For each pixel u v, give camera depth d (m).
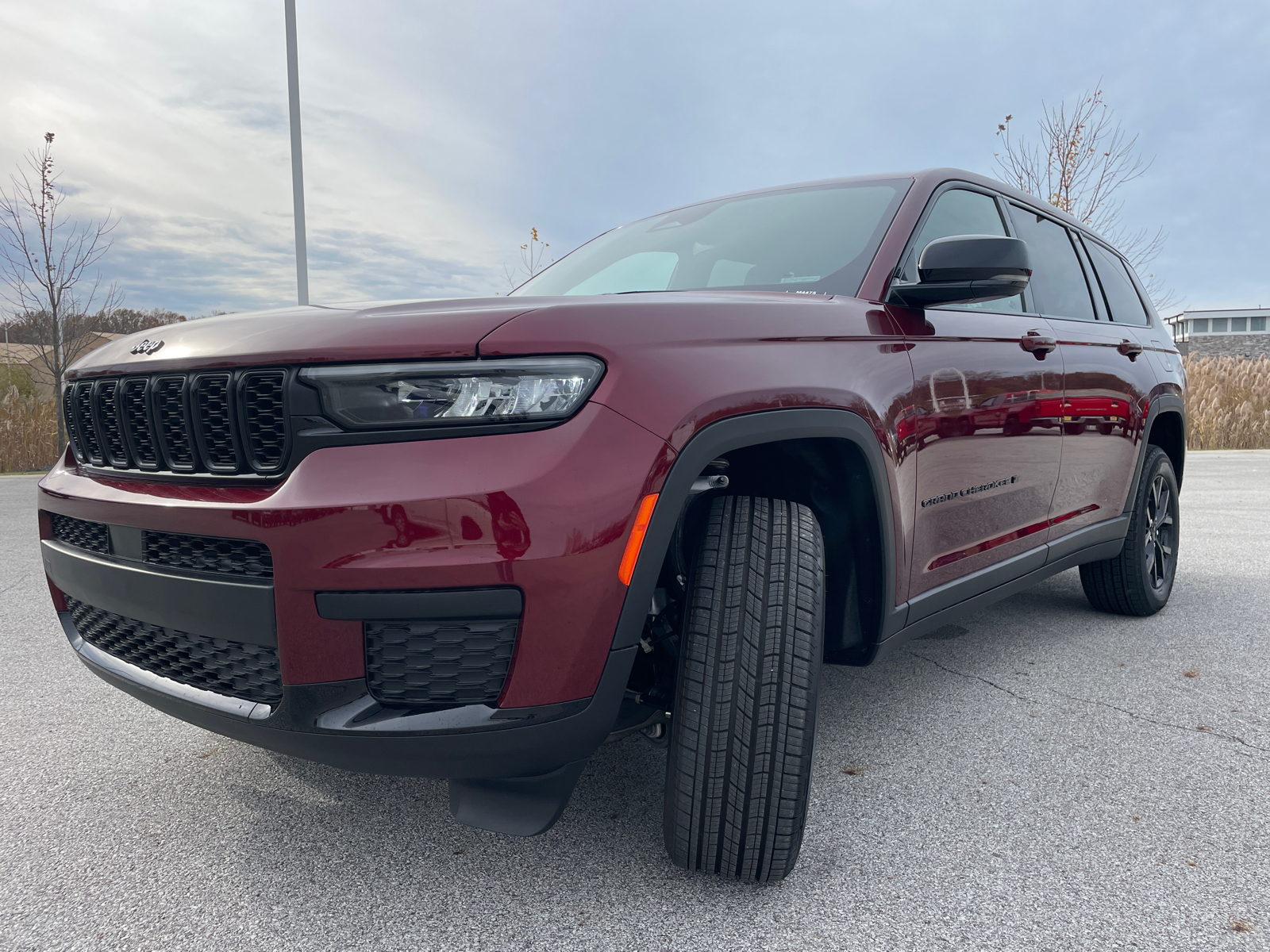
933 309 2.24
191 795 2.02
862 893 1.58
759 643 1.56
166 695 1.61
